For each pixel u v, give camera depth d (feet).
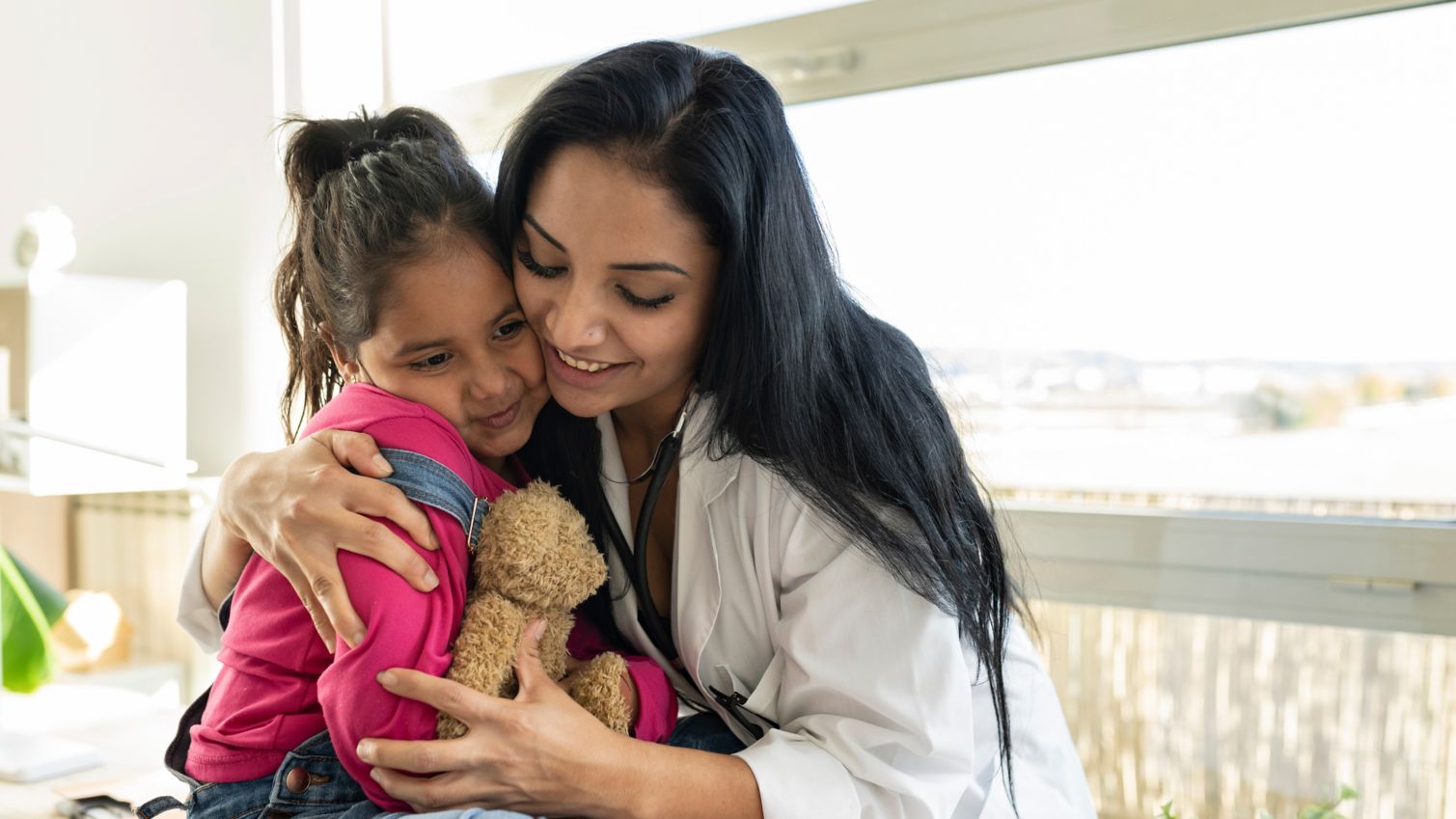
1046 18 4.36
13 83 7.21
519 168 2.69
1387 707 4.04
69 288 5.43
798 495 3.03
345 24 5.99
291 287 3.41
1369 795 4.09
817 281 2.86
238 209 5.88
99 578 6.90
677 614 3.21
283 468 2.80
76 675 6.03
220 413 6.02
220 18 5.96
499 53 5.96
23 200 7.16
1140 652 4.48
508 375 2.95
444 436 2.83
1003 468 4.69
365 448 2.72
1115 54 4.33
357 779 2.62
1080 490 4.56
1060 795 3.51
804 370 2.82
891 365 3.08
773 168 2.71
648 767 2.70
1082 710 4.61
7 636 5.19
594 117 2.58
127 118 6.46
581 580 2.76
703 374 2.90
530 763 2.56
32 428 5.36
